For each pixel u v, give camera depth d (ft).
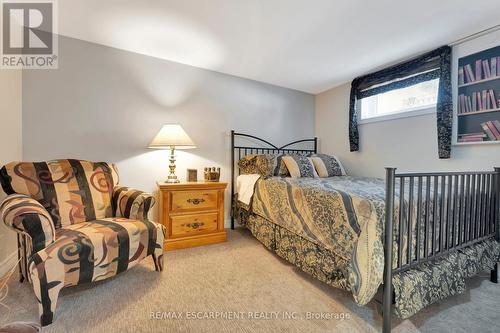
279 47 7.81
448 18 6.17
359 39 7.28
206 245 8.07
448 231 4.99
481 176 5.79
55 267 4.14
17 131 6.45
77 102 7.43
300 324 4.23
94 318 4.27
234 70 9.71
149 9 5.98
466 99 7.04
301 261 5.91
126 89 8.14
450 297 5.10
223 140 10.01
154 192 8.67
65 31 7.00
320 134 12.22
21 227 4.04
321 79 10.54
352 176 9.70
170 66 8.87
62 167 5.92
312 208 5.62
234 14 6.15
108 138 7.89
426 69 7.90
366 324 4.25
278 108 11.35
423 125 8.12
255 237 8.63
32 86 6.85
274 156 9.15
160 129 8.71
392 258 3.99
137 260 5.34
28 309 4.42
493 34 6.51
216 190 8.32
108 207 6.30
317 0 5.58
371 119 9.78
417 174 4.38
